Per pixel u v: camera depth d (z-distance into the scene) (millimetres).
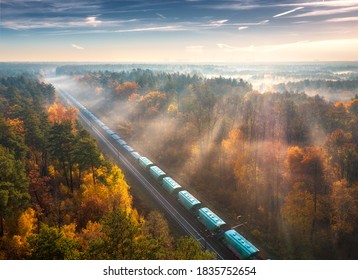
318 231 58031
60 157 65438
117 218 30875
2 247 42812
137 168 90312
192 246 32938
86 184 67000
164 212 66688
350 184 61812
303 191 60469
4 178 46969
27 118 81562
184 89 165375
